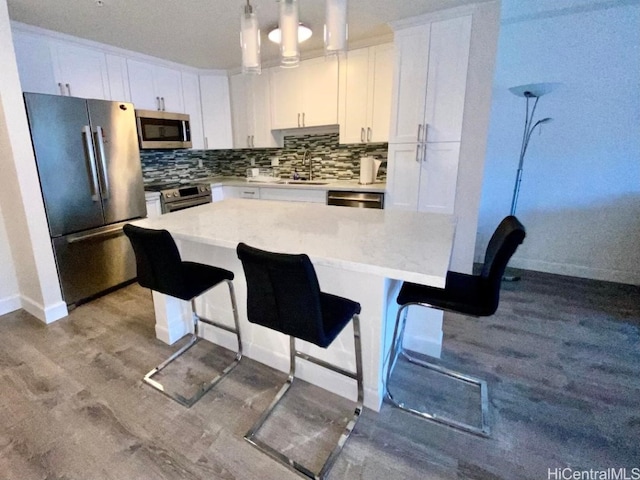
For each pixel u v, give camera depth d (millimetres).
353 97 3447
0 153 2350
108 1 2307
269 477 1320
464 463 1367
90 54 3115
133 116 3059
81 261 2762
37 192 2408
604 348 2145
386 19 2771
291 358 1818
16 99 2244
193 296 1693
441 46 2693
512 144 3408
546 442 1461
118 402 1718
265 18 2627
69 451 1433
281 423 1580
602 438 1479
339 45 1581
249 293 1370
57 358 2084
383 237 1608
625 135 2963
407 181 3068
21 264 2592
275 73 3881
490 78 2588
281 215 2162
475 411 1636
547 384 1819
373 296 1542
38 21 2613
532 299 2844
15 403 1707
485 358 2043
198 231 1759
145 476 1321
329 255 1338
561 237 3371
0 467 1362
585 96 3037
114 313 2674
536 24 3076
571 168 3213
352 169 4008
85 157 2697
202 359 2078
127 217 3102
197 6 2408
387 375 1737
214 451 1434
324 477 1310
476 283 1720
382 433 1517
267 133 4156
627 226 3088
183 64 3918
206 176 4855
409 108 2928
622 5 2762
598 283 3184
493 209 3637
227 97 4309
